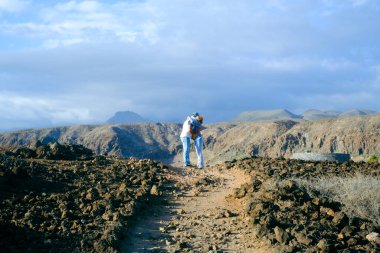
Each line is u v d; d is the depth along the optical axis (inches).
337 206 401.7
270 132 7308.1
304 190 435.5
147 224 362.0
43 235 312.2
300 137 6934.1
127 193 406.9
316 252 300.4
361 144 6161.4
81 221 339.9
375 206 391.5
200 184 491.2
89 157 564.4
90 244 302.8
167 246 321.1
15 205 355.3
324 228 339.9
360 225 357.7
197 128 618.2
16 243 296.2
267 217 341.7
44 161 513.3
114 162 557.9
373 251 305.4
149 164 558.9
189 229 354.3
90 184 438.3
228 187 483.2
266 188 431.2
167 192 452.1
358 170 543.8
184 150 616.7
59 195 390.3
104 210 368.5
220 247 320.8
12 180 399.5
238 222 368.8
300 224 338.6
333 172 530.6
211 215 386.0
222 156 755.4
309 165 572.1
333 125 6752.0
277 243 316.5
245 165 567.2
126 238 326.6
